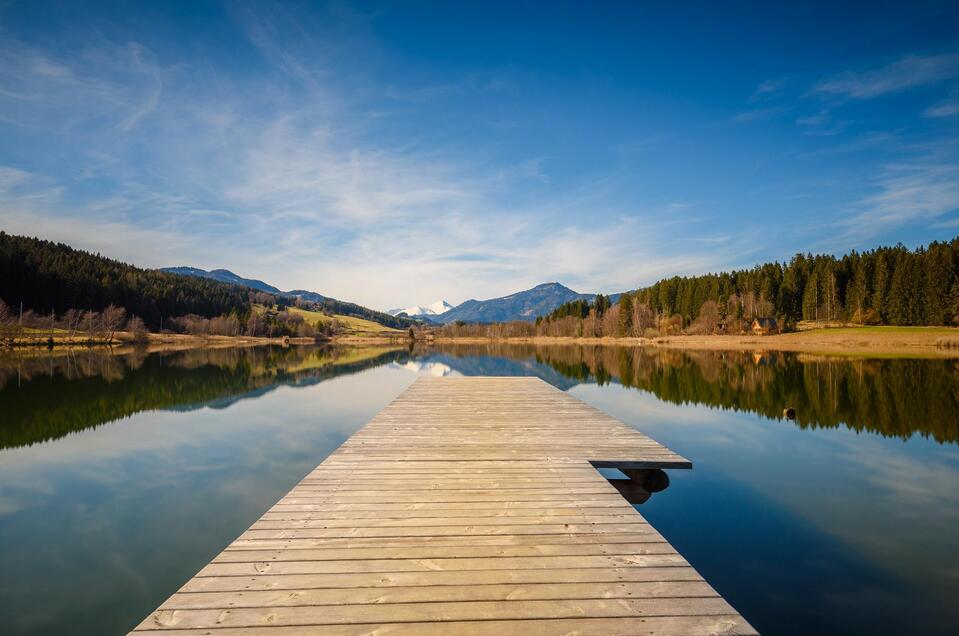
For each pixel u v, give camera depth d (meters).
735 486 6.91
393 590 2.69
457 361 36.19
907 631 3.55
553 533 3.45
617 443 6.20
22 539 5.24
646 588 2.72
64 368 25.52
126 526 5.58
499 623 2.40
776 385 17.72
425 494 4.27
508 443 6.20
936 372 20.08
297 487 4.45
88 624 3.73
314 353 48.19
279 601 2.57
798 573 4.44
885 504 6.18
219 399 15.41
